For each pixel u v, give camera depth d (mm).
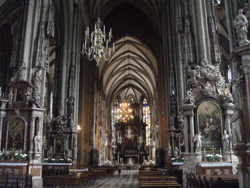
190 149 15328
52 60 34531
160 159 31656
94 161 33594
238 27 9414
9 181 11062
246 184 8477
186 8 18000
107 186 18031
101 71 46594
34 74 17109
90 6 34875
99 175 23656
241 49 9125
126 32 40406
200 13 17234
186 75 17781
